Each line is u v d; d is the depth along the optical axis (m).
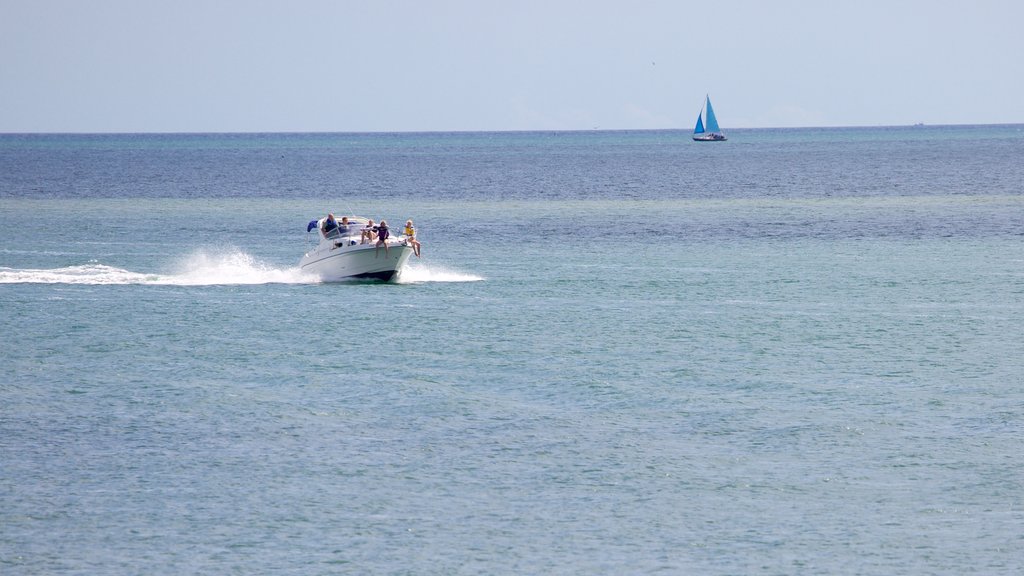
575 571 77.31
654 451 101.38
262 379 126.06
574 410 114.38
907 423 109.00
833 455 100.00
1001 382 124.12
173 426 108.12
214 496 90.12
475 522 85.38
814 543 81.62
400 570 77.38
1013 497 89.75
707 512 87.38
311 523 85.00
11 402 115.81
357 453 100.56
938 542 81.69
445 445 102.88
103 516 85.81
